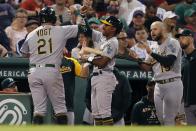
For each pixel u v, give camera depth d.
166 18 41.16
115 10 44.66
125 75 36.28
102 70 33.69
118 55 37.81
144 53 39.41
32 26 40.47
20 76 37.34
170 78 34.16
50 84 32.91
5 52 39.12
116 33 33.75
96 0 45.06
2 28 43.22
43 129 22.31
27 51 33.62
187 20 46.41
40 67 32.97
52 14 33.09
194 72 36.28
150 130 22.27
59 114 33.12
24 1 46.03
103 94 33.56
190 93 36.38
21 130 22.09
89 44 36.38
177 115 35.59
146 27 44.56
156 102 34.84
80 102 36.94
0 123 34.94
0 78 37.34
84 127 23.00
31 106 35.09
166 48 33.88
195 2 48.00
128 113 38.78
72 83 35.97
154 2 48.16
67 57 37.00
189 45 36.25
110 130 22.25
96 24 39.75
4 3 45.16
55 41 33.03
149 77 37.94
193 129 22.58
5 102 35.00
